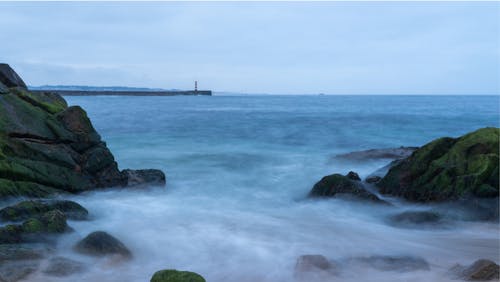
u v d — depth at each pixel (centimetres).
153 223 1166
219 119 5588
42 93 1795
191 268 873
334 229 1145
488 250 997
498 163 1279
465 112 7969
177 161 2241
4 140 1345
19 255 824
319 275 812
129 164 2158
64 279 777
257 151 2638
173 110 7931
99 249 876
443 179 1316
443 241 1059
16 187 1204
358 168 1983
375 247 1005
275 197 1545
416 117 6244
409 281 789
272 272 852
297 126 4556
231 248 988
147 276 823
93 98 15750
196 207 1370
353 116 6462
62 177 1389
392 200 1395
